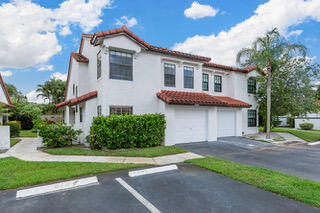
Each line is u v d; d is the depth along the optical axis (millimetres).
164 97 10758
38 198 3973
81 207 3584
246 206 3617
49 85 37594
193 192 4301
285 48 12516
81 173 5438
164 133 10719
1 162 6730
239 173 5547
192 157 7879
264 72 16516
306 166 6680
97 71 11648
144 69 11602
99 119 9203
